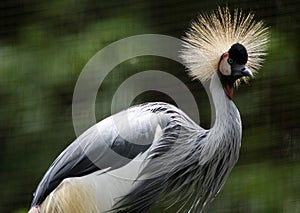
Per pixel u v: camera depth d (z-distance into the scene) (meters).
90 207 10.71
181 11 15.13
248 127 15.32
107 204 10.77
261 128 15.32
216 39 10.78
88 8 15.77
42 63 15.68
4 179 15.35
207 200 10.91
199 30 10.87
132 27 15.42
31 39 15.80
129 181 10.74
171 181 10.84
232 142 10.54
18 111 15.53
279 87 15.35
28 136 15.42
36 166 15.35
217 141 10.49
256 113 15.30
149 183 10.75
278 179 15.17
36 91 15.57
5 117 15.52
